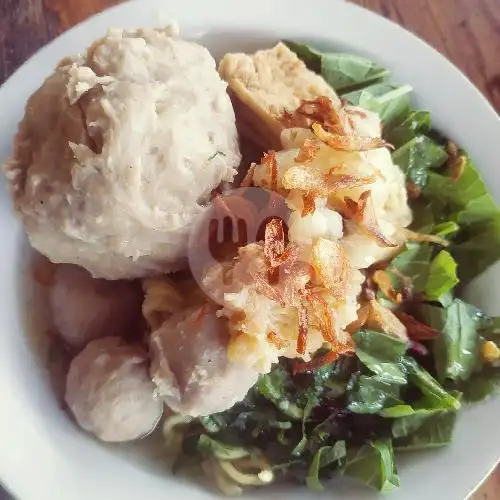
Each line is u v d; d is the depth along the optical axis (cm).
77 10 23
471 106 20
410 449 18
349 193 17
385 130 21
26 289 19
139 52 16
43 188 16
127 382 17
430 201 20
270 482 18
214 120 17
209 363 16
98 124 15
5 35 22
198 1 20
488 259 19
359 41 21
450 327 19
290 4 20
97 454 18
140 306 19
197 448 19
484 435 17
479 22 24
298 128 18
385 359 18
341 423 18
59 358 19
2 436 17
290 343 16
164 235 16
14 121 19
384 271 19
